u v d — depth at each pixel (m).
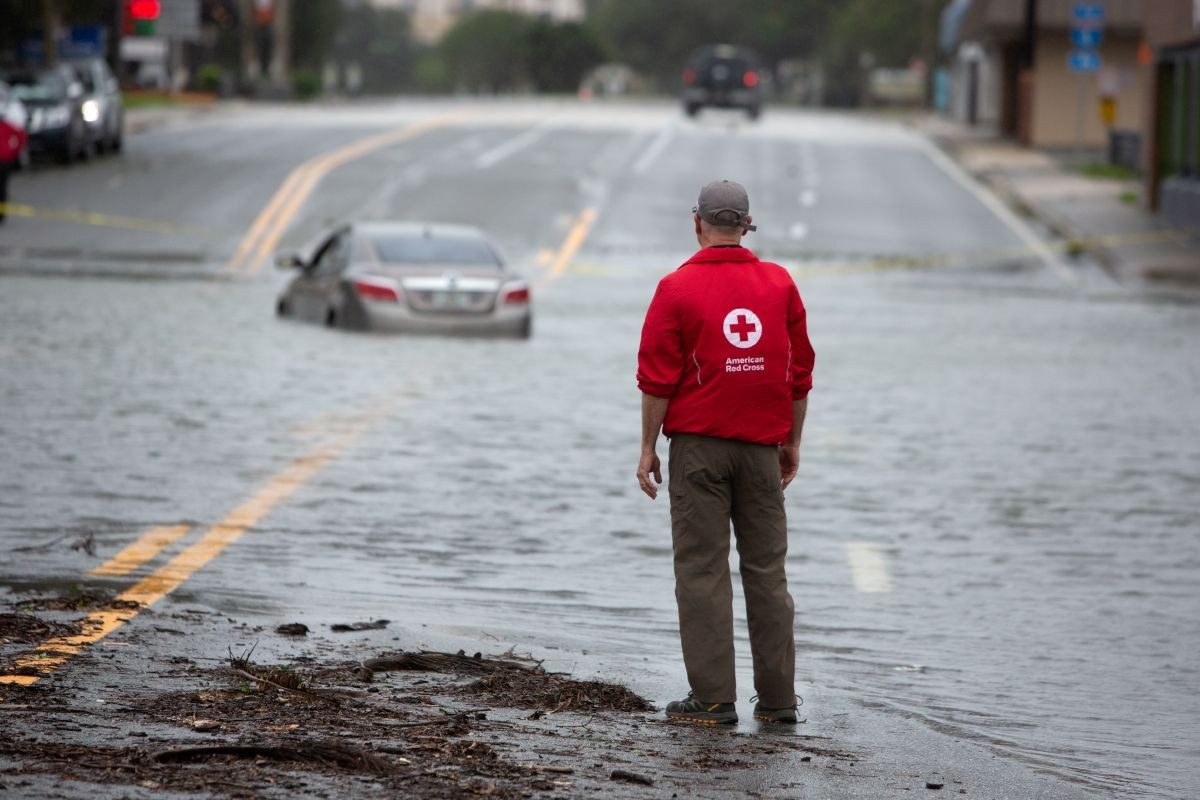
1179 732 19.02
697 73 192.88
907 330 64.94
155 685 17.80
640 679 19.97
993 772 16.69
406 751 15.72
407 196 110.94
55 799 13.48
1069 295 81.06
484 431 39.66
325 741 15.77
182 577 24.52
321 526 29.00
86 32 163.12
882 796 15.45
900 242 101.25
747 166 136.50
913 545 29.22
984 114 197.00
